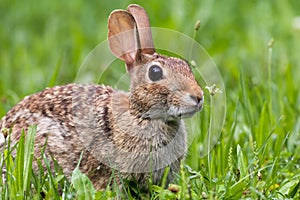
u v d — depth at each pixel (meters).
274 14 18.91
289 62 15.77
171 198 10.24
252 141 12.24
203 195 10.28
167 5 19.25
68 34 19.36
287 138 12.23
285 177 11.49
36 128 10.73
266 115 12.83
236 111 12.17
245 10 19.22
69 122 11.32
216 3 19.39
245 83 13.61
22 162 10.38
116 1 20.16
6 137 11.07
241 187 10.40
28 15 20.50
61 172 10.98
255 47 17.16
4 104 14.54
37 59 18.02
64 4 20.61
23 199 10.26
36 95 11.83
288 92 14.26
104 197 10.32
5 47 19.20
